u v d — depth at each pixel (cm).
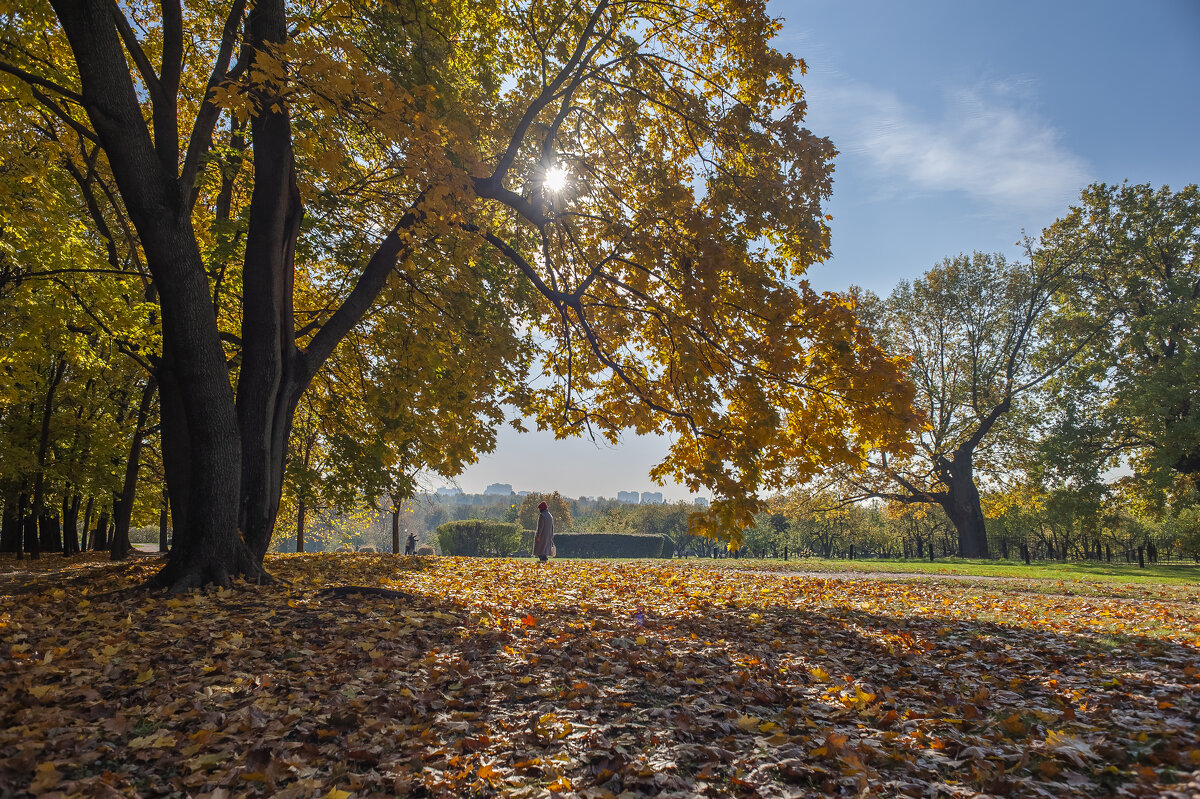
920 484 3441
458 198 757
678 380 906
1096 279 3119
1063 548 4528
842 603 913
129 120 700
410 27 1022
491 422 1129
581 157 1030
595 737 352
